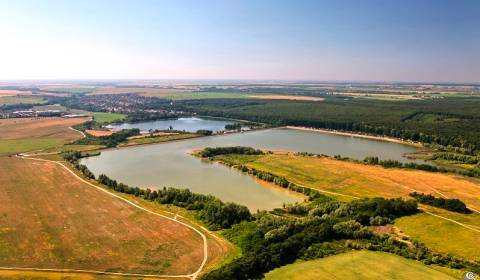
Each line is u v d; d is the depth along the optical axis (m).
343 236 108.50
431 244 106.19
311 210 127.31
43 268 92.00
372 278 87.38
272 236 102.62
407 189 158.00
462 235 111.94
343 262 94.50
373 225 118.44
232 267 87.12
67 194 145.38
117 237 109.12
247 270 87.69
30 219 120.38
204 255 99.25
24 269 91.31
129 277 88.69
